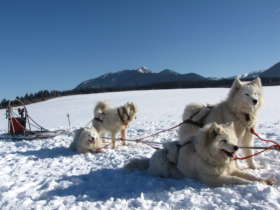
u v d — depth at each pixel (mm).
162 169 5215
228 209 3652
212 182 4551
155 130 12258
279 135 9141
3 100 47281
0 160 7660
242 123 5566
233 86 5656
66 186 5164
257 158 6301
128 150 8242
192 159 4816
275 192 3984
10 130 11688
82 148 8391
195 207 3822
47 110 31625
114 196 4520
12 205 4348
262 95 5668
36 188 5176
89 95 51688
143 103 30594
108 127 8953
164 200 4168
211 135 4516
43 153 8555
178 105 27062
